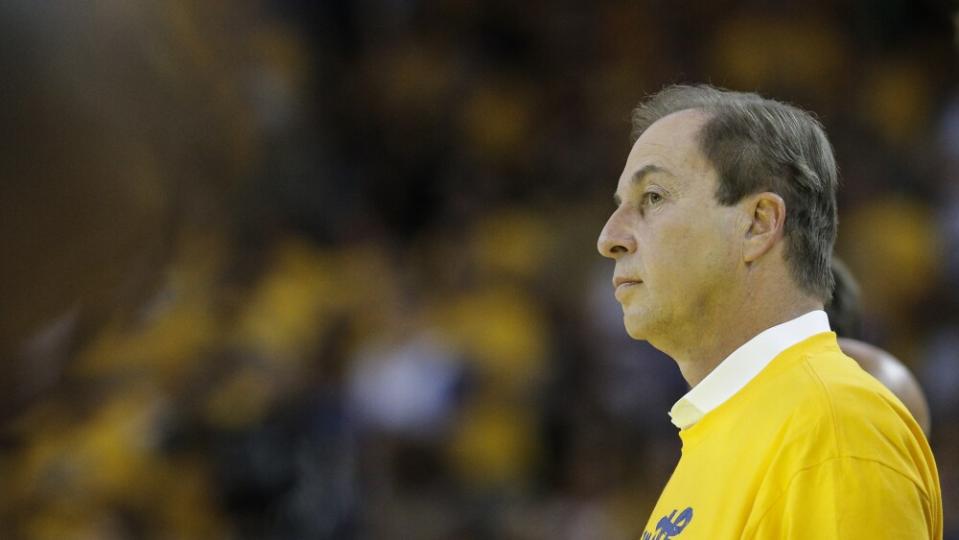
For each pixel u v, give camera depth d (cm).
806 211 754
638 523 2583
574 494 2677
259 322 2856
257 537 2331
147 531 2438
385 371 2933
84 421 2486
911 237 3397
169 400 2536
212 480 2405
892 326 3183
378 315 3112
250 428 2383
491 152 3850
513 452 2877
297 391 2453
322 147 3459
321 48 3869
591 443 2709
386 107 3925
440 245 3534
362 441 2733
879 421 661
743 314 744
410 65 3991
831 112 3759
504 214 3603
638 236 760
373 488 2669
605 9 4075
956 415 2905
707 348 755
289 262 3089
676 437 2695
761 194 744
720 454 710
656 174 756
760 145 748
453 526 2669
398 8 4084
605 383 2838
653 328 758
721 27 3984
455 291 3344
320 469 2397
